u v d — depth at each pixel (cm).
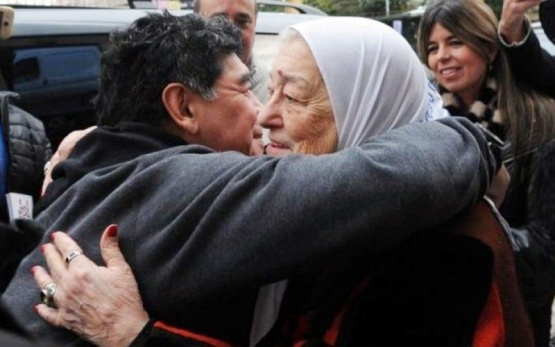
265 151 148
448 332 115
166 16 141
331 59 130
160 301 114
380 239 107
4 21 210
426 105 139
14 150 214
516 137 203
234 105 139
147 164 123
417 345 117
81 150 136
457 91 222
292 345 122
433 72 228
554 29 223
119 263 117
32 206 198
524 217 201
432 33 225
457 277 115
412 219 106
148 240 116
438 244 116
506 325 116
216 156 119
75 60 269
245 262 108
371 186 105
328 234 106
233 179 112
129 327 113
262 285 111
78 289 114
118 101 140
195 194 115
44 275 120
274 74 137
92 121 269
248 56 247
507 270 118
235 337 120
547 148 199
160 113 137
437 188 106
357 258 118
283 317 123
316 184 107
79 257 117
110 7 298
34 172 218
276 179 109
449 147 112
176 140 135
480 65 218
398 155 108
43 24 265
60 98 264
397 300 117
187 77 135
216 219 110
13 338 72
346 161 108
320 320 120
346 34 132
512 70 215
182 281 112
